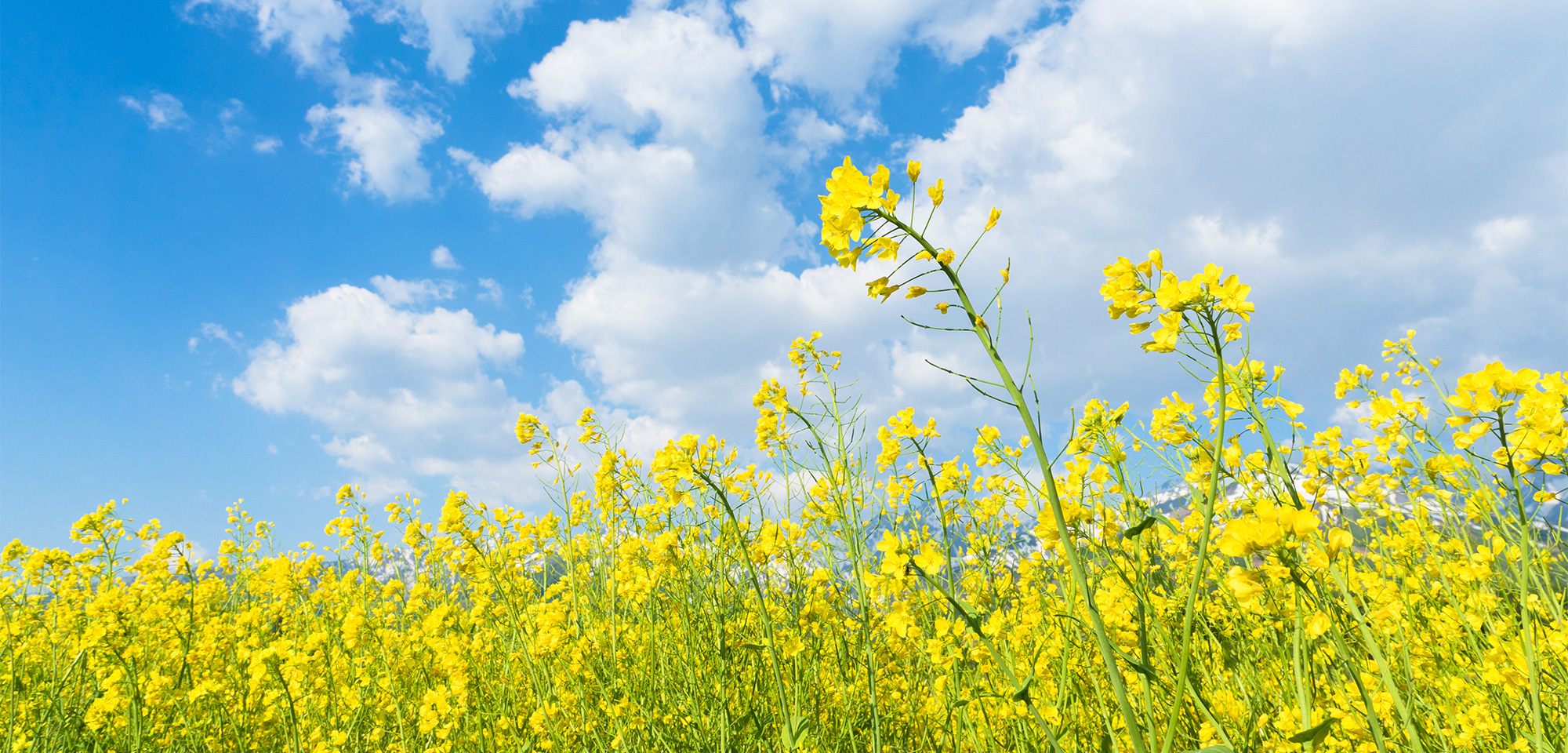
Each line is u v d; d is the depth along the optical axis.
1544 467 1.21
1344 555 1.47
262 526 7.09
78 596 4.84
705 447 2.69
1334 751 1.76
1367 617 1.66
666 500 3.05
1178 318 1.25
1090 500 1.85
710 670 3.19
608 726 3.20
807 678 2.96
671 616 3.64
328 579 5.28
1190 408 1.77
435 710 3.29
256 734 3.65
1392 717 1.93
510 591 4.00
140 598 4.70
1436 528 3.41
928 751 2.61
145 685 3.61
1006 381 1.14
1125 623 2.09
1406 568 2.90
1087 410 1.96
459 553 4.26
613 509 3.79
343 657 4.21
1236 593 1.07
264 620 5.12
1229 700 1.91
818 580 3.10
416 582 5.39
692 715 2.88
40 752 3.43
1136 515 1.92
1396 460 2.96
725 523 3.09
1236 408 1.52
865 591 2.46
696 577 3.11
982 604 2.60
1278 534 1.04
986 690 2.21
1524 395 1.24
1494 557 2.52
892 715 2.81
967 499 2.44
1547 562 2.11
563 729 3.28
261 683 3.64
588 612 4.00
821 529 3.11
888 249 1.23
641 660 3.49
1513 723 2.03
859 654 2.78
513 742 3.21
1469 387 1.29
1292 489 1.25
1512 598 2.50
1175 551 2.34
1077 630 2.12
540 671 3.51
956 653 2.04
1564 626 2.02
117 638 3.70
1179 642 2.11
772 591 3.15
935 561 1.36
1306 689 1.60
